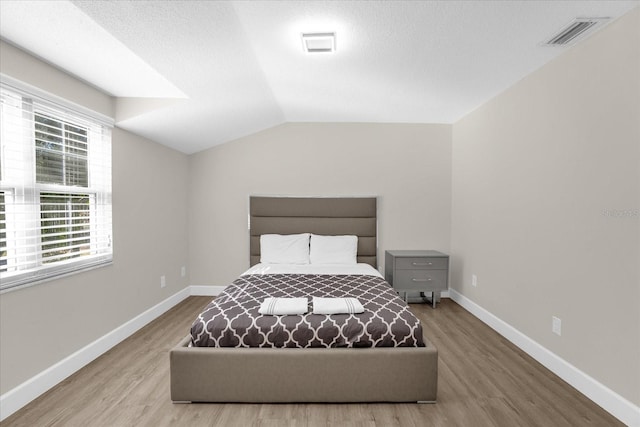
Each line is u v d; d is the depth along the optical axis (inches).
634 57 76.7
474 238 155.6
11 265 79.7
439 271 164.4
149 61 90.3
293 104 150.5
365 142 181.0
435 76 118.4
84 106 103.3
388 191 181.6
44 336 88.1
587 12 78.5
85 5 65.3
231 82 113.8
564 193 98.5
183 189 175.8
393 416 79.6
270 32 87.7
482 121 148.9
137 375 96.8
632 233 77.1
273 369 83.4
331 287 119.2
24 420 75.8
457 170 175.0
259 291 112.9
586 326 89.9
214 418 78.1
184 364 83.1
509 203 127.2
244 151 180.7
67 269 96.6
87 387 90.1
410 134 181.0
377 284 124.3
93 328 107.7
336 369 83.7
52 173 93.7
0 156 78.2
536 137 111.7
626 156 78.7
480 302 149.3
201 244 182.5
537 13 79.2
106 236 116.1
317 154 180.7
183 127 140.3
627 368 77.9
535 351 109.7
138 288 134.8
